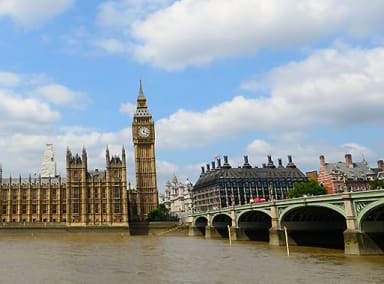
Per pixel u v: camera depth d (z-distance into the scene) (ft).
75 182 646.74
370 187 446.19
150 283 160.56
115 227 590.96
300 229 308.40
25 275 184.96
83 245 371.56
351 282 149.38
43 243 402.72
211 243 370.73
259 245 323.37
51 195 655.76
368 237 217.15
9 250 318.24
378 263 188.85
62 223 601.62
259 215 386.52
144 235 587.27
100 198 650.02
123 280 168.55
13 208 644.27
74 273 189.47
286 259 221.05
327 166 654.53
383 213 219.61
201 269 196.03
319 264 195.83
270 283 153.99
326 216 313.53
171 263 222.48
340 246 281.54
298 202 270.87
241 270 188.14
